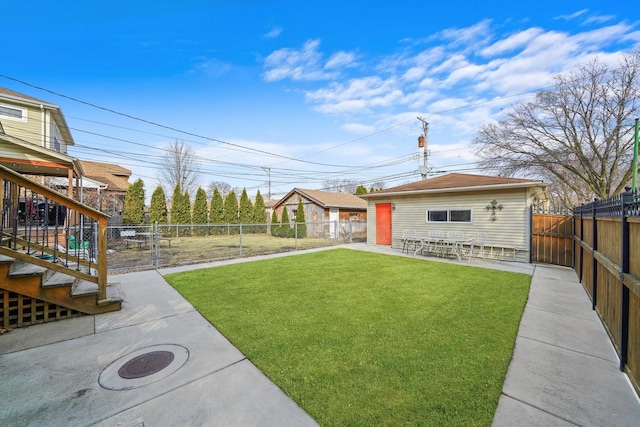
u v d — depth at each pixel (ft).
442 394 7.16
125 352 9.44
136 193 54.34
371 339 10.31
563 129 49.42
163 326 11.62
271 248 39.55
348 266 24.64
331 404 6.77
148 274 21.43
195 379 7.84
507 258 28.66
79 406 6.73
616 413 6.56
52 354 9.30
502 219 29.07
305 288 17.33
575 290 17.20
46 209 14.71
